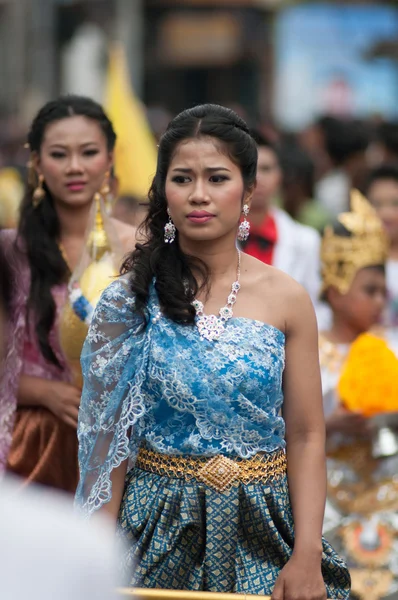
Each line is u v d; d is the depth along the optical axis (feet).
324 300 44.27
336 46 172.14
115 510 27.89
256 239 53.88
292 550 27.78
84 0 192.85
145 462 27.89
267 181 53.11
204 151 26.99
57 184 38.55
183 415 27.20
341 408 40.78
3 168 80.02
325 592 27.04
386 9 169.78
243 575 27.22
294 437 28.32
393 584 41.78
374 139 86.58
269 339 27.22
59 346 36.88
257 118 100.07
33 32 195.93
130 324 27.66
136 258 28.37
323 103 173.17
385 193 57.41
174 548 27.30
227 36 208.64
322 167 85.71
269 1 184.34
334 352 42.78
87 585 13.75
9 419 37.17
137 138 55.06
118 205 51.75
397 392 40.50
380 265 43.47
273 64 188.55
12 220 71.31
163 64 215.10
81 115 38.99
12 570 13.66
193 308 27.12
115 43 169.07
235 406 26.89
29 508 14.16
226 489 27.07
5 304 17.89
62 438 37.45
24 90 194.39
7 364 36.88
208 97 221.25
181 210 27.17
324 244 43.88
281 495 27.78
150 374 27.17
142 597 25.45
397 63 151.94
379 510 41.96
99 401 27.84
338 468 42.09
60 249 38.45
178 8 212.23
